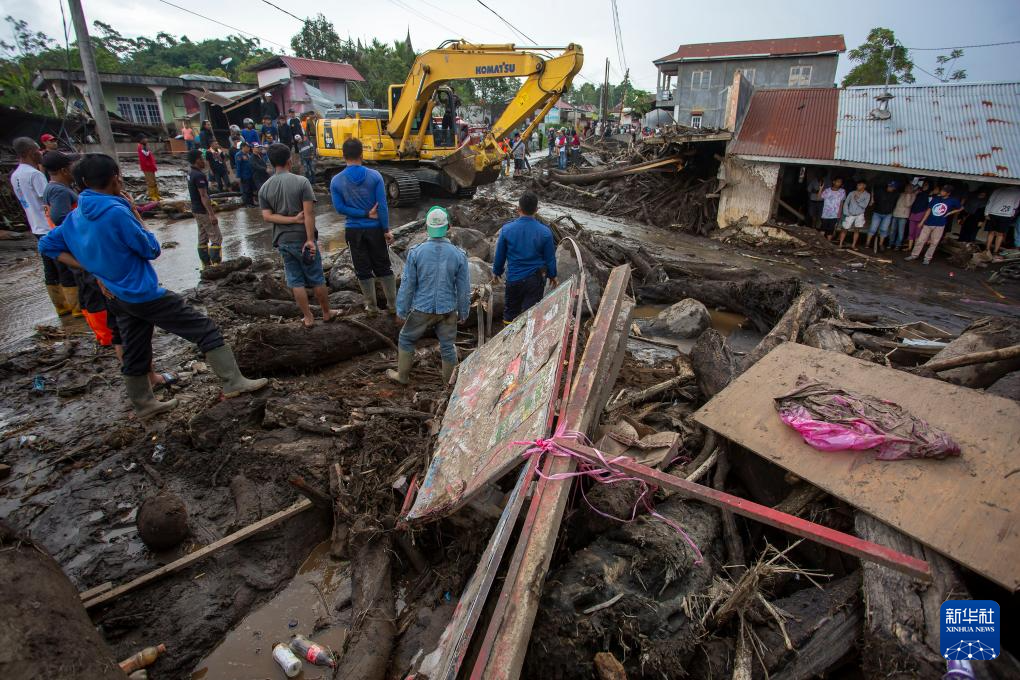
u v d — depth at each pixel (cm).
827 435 283
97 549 315
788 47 3500
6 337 597
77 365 526
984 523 231
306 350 511
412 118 1372
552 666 209
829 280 1000
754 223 1344
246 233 1147
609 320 324
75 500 351
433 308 449
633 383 491
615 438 319
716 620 226
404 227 1002
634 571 234
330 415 424
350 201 550
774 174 1301
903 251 1192
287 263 507
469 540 293
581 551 251
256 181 1446
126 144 2475
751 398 336
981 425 277
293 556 320
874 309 828
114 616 274
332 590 301
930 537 231
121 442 405
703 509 286
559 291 357
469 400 352
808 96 1412
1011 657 199
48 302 720
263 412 430
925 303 873
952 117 1207
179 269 870
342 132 1551
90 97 1175
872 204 1212
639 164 1698
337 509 334
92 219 358
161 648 258
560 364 270
